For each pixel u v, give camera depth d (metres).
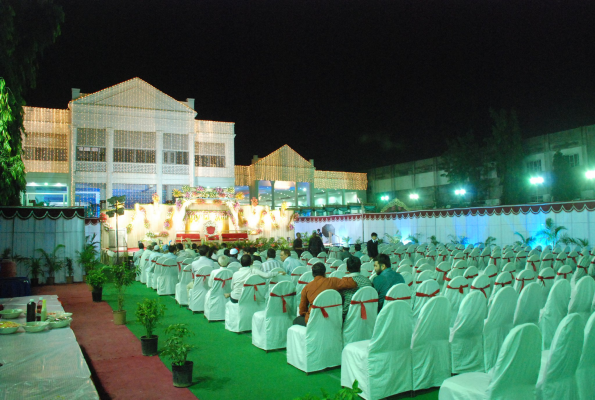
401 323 3.95
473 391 2.96
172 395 4.30
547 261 9.34
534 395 2.88
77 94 28.03
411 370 4.14
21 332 4.82
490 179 33.75
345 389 2.35
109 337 6.54
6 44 10.94
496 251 11.67
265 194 40.03
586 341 3.09
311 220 27.86
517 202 30.12
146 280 12.37
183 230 24.36
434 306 4.09
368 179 42.25
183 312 8.30
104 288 11.58
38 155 26.80
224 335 6.57
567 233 16.50
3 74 11.22
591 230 15.77
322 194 42.31
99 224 18.89
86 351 5.83
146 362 5.37
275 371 4.93
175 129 30.05
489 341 4.54
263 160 34.97
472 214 19.66
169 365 5.25
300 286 6.55
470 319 4.40
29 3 12.02
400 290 4.47
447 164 34.84
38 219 13.01
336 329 4.94
